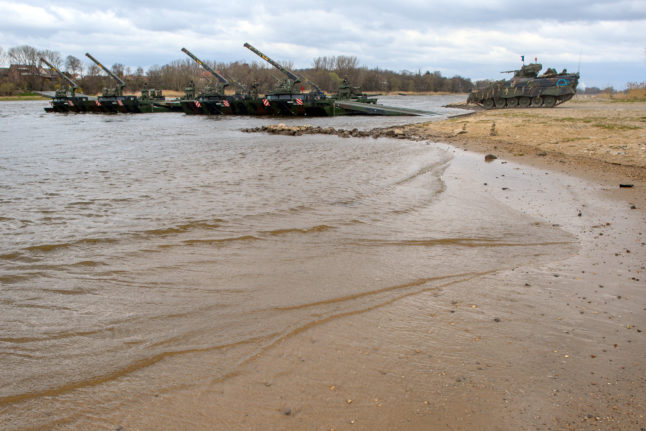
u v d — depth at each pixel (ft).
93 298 17.07
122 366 12.64
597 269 19.94
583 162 49.34
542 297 17.13
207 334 14.39
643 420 10.48
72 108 239.30
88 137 98.27
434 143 74.69
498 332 14.55
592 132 72.02
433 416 10.68
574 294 17.39
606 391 11.57
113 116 203.72
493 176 42.96
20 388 11.68
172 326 14.93
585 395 11.43
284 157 59.77
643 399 11.24
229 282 18.57
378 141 81.82
